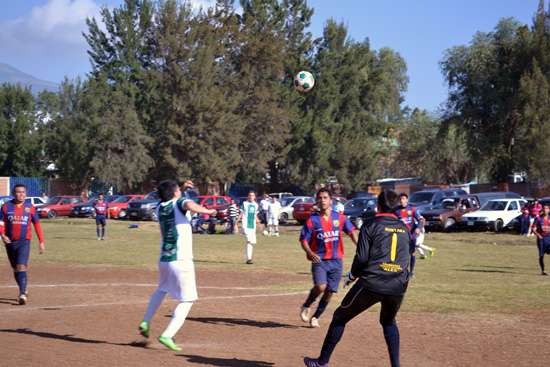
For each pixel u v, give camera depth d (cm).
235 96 5497
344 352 625
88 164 5078
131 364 550
